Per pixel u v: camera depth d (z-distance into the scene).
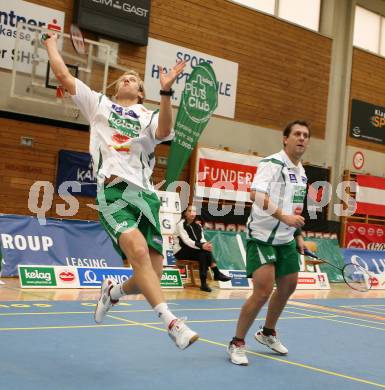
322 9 15.42
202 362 4.30
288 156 4.54
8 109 10.39
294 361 4.59
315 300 9.38
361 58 15.89
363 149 15.93
